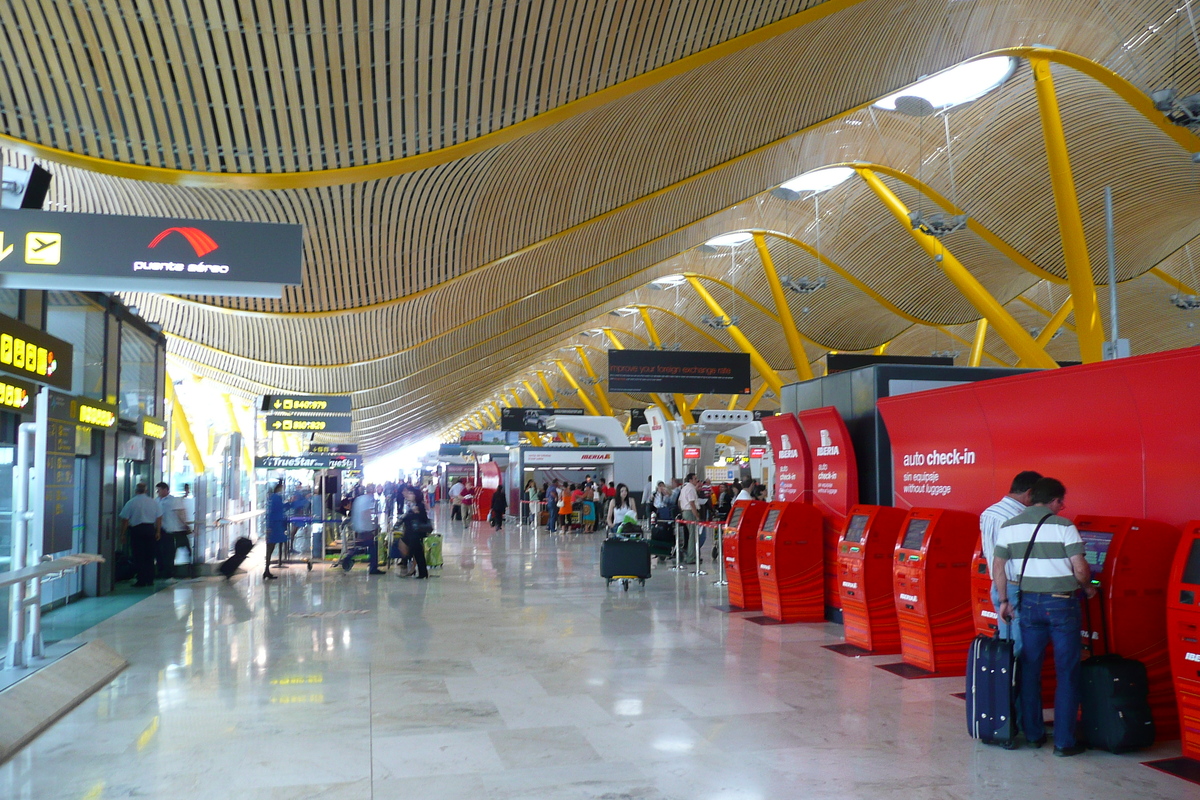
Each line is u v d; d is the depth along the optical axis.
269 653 8.16
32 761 4.98
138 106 10.97
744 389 30.48
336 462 22.91
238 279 7.13
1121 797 4.36
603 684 6.85
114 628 9.60
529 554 19.88
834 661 7.73
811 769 4.80
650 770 4.79
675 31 12.47
